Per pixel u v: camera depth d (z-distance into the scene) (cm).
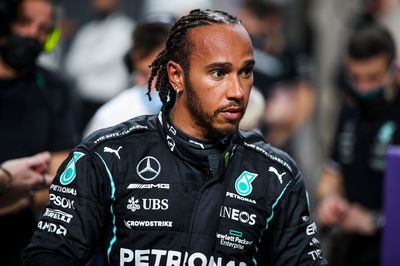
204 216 722
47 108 1138
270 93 1964
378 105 1359
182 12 2291
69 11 2677
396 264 1227
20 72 1119
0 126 1103
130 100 1128
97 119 1147
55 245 714
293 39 2619
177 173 731
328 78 2631
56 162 1138
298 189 757
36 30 1096
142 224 724
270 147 773
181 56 716
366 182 1384
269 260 762
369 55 1323
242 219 732
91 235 729
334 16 2684
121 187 730
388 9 2288
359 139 1395
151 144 743
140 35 1152
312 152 2461
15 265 1088
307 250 747
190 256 715
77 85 2234
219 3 2570
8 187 992
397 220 1224
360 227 1368
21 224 1092
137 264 722
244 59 697
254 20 1950
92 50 2244
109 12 2275
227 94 694
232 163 745
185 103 727
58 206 734
